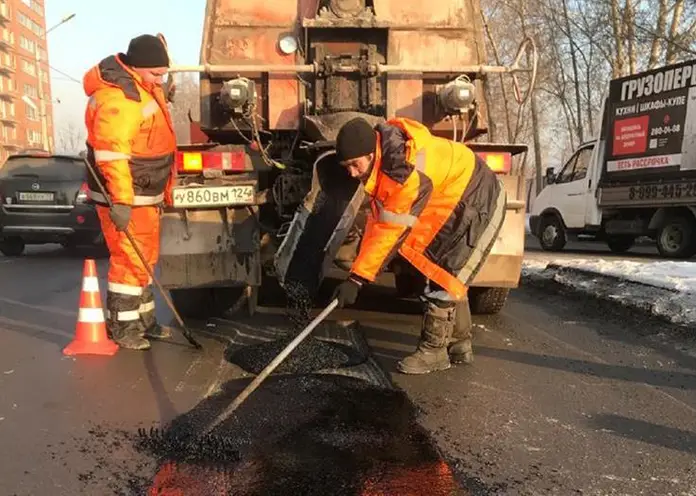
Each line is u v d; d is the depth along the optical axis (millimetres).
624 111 11500
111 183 3832
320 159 4559
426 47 5352
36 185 9820
